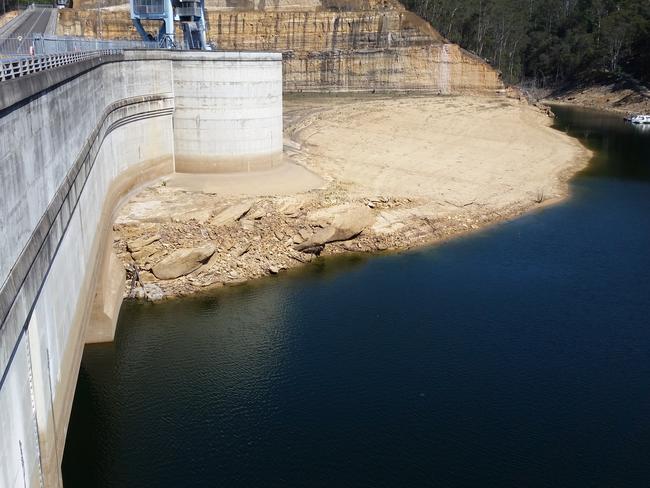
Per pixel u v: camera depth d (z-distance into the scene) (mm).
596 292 47000
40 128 21844
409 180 68062
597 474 28984
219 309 43250
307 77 118062
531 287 47656
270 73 60375
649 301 45594
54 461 21688
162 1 61781
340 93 116938
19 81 18641
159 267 45188
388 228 56469
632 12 156875
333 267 50656
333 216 52688
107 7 115562
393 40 118250
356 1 123938
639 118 122562
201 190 55156
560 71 164250
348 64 118125
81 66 31828
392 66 118688
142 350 38219
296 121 83562
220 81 57750
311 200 54906
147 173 55531
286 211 52281
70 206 27016
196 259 46125
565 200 70625
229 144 59438
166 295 44656
